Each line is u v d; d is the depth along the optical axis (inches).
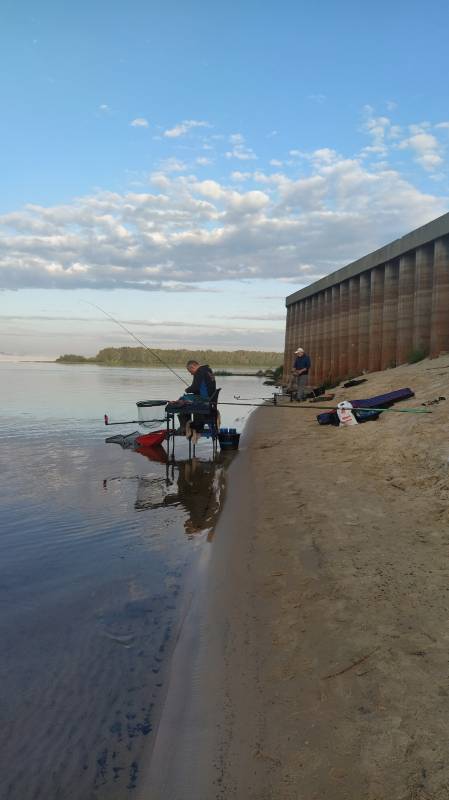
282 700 95.7
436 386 413.7
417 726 85.0
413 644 109.1
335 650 109.0
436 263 587.2
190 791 77.8
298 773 78.4
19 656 115.6
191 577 158.4
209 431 376.2
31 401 740.0
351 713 89.9
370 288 799.1
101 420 539.2
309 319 1171.9
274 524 193.6
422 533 173.0
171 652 116.8
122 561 171.8
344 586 137.5
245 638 118.6
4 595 146.2
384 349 731.4
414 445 274.7
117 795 78.5
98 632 126.1
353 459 291.7
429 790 72.3
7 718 95.8
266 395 998.4
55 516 220.8
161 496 255.4
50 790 79.7
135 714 96.3
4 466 322.0
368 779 75.5
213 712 95.0
